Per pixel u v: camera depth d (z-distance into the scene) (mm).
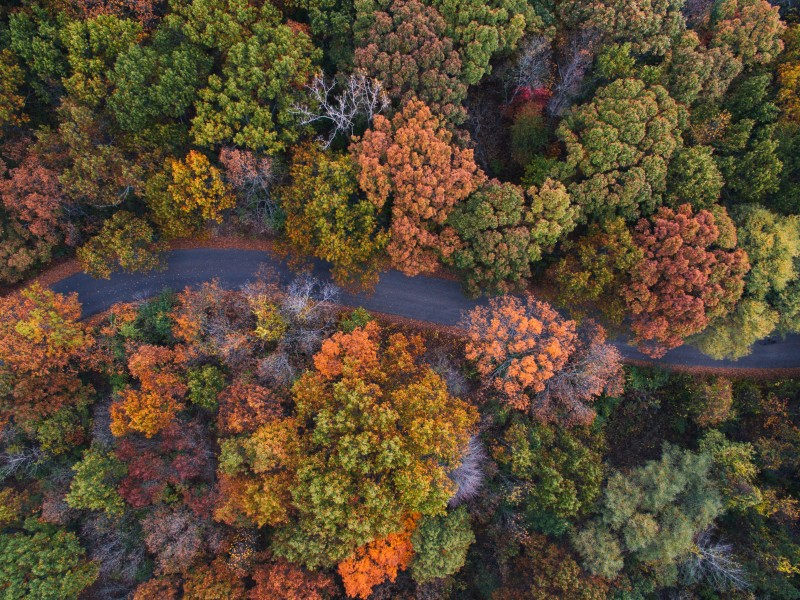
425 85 38188
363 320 42781
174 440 38406
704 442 43719
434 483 34344
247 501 34969
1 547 35531
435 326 46719
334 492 32594
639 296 37844
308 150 40062
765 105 39312
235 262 47188
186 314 40625
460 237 40094
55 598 35031
